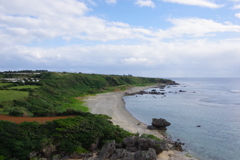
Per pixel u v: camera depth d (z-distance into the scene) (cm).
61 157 2562
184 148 3172
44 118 3369
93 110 5856
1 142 2394
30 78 11031
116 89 13488
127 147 2875
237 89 16512
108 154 2597
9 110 3772
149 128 4200
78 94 9419
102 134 2956
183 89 16675
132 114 5766
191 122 4878
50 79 11062
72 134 2812
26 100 5062
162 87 19362
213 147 3228
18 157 2325
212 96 11062
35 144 2484
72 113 3778
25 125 2752
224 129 4266
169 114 5862
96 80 14638
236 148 3191
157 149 2745
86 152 2636
